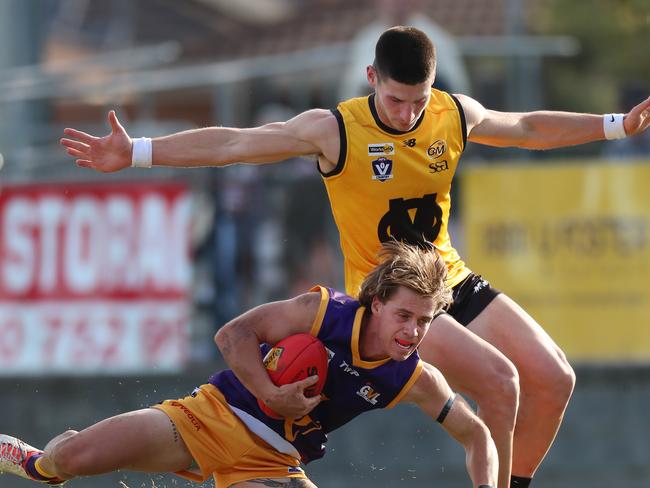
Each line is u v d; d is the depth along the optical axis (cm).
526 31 5644
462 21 6156
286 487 2014
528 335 2141
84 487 3550
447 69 4150
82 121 5241
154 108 4866
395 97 1981
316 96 4800
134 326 3675
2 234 3719
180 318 3662
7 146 4309
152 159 2034
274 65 4750
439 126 2091
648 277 3591
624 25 5791
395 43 1966
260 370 1944
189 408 2023
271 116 4672
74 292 3697
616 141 3862
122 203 3688
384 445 3581
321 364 1950
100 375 3647
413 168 2075
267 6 7125
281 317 1973
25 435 3647
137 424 1991
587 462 3569
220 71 4675
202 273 3681
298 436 2023
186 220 3675
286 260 3697
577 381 3581
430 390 1966
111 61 5144
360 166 2067
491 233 3641
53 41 6384
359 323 1941
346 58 4619
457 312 2173
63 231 3700
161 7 6806
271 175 3716
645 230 3594
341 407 2011
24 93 4447
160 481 3522
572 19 5850
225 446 2009
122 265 3681
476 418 1992
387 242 2030
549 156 3844
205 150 2047
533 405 2152
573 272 3612
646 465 3556
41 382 3659
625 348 3594
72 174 3838
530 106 4291
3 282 3722
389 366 1956
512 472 2205
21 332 3712
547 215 3625
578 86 6012
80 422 3634
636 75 5784
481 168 3644
